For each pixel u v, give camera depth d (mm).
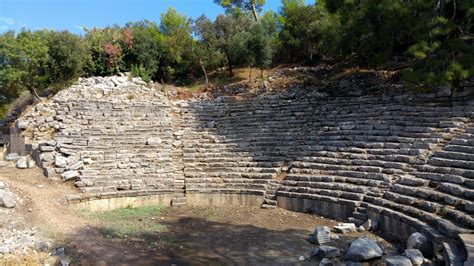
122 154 21344
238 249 12766
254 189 19078
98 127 23594
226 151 22016
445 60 18172
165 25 44500
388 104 20672
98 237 13508
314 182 17578
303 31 33906
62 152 20719
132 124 24672
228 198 19328
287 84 29922
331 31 24766
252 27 32438
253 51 31766
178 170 21078
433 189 13328
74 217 15758
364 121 19734
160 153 22031
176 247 12977
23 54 28406
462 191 12117
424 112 18000
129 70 35406
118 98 29422
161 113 26500
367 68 29250
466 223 10688
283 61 36312
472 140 14203
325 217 16438
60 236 13234
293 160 19828
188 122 25469
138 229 14961
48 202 16391
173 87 34625
